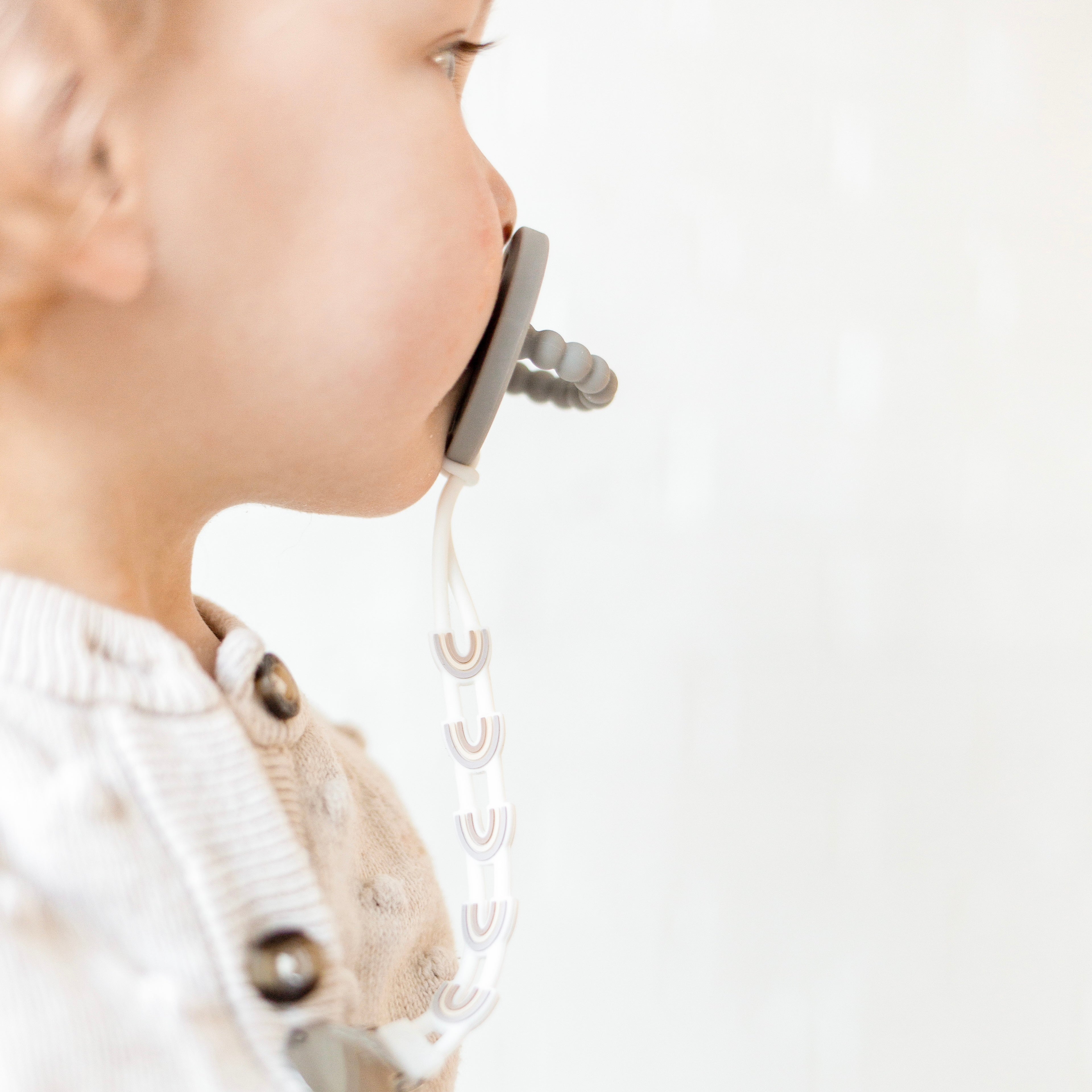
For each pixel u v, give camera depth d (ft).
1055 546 3.20
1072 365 3.21
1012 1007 3.18
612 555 3.05
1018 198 3.18
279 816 1.13
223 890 1.06
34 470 1.16
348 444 1.27
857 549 3.13
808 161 3.09
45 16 1.00
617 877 3.06
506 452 3.02
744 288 3.07
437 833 2.98
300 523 2.96
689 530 3.07
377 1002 1.39
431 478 1.43
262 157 1.15
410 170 1.20
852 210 3.11
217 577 2.96
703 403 3.07
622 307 3.04
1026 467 3.20
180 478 1.26
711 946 3.08
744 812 3.09
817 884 3.12
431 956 1.55
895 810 3.13
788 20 3.07
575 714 3.04
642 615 3.06
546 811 3.04
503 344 1.36
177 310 1.15
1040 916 3.20
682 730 3.07
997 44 3.15
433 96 1.24
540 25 2.98
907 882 3.14
